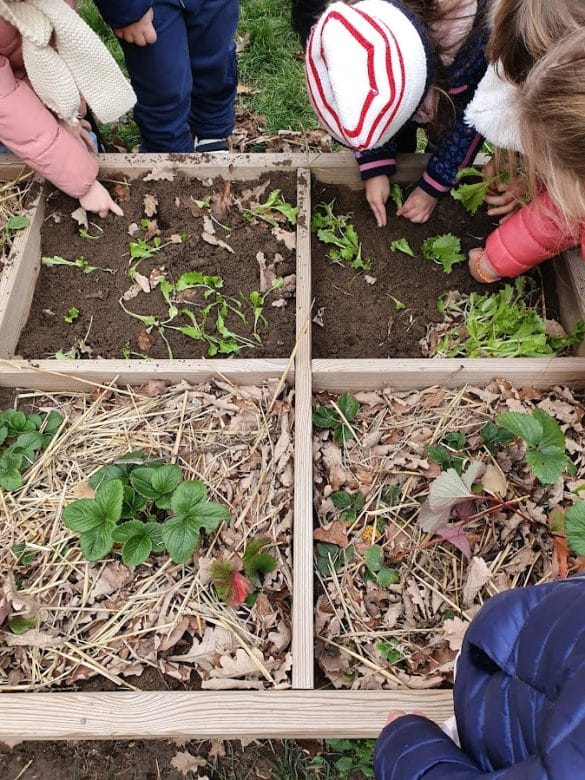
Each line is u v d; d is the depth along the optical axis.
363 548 1.63
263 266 2.09
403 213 2.17
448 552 1.62
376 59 1.55
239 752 1.70
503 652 0.97
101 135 2.79
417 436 1.78
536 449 1.48
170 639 1.50
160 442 1.77
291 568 1.58
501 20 1.34
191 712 1.35
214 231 2.16
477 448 1.76
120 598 1.57
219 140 2.82
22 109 1.91
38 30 1.71
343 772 1.66
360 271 2.12
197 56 2.45
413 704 1.34
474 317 2.00
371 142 1.70
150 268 2.11
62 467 1.74
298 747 1.70
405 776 1.03
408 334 2.00
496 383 1.81
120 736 1.35
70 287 2.09
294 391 1.80
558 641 0.88
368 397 1.83
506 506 1.61
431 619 1.55
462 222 2.18
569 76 1.17
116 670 1.48
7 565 1.61
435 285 2.08
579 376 1.80
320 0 2.98
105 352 1.97
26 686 1.46
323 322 2.02
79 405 1.84
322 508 1.68
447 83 1.87
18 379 1.84
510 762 0.93
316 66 1.68
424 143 2.93
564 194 1.30
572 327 1.96
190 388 1.84
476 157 2.31
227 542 1.62
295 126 3.03
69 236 2.16
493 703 0.96
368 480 1.72
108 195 2.16
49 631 1.53
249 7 3.40
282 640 1.48
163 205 2.21
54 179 2.05
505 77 1.44
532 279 2.08
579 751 0.74
